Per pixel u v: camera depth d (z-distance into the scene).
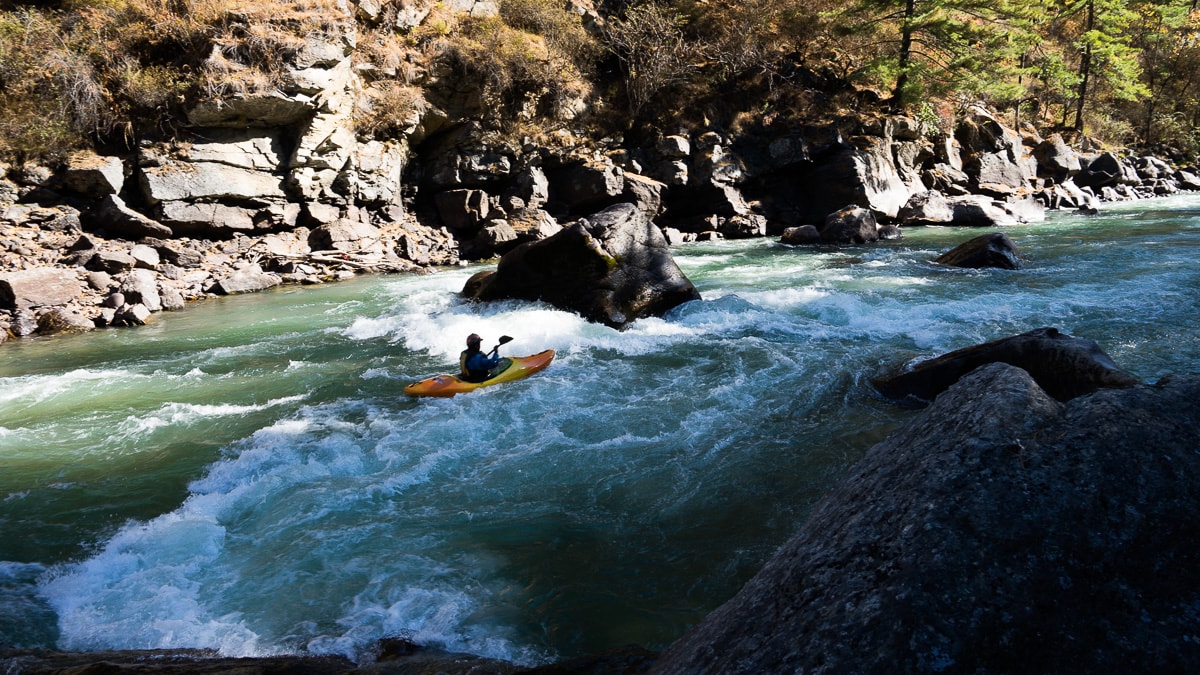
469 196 21.61
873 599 2.12
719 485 5.74
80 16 18.03
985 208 23.02
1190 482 2.26
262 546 5.16
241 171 18.23
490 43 22.62
